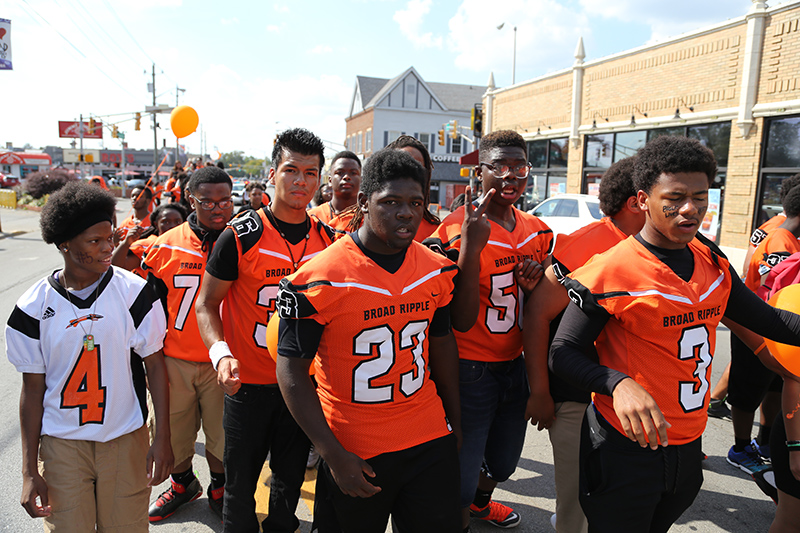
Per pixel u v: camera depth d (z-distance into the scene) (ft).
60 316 6.93
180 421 10.36
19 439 13.60
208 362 10.21
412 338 6.55
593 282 6.39
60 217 6.67
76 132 153.38
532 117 64.85
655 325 6.16
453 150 144.46
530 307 7.93
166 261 10.43
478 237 7.43
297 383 6.17
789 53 37.01
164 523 10.44
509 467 9.55
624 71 50.88
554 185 62.08
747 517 10.89
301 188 8.45
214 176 10.50
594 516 6.73
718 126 42.55
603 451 6.57
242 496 8.64
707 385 6.56
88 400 6.98
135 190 20.07
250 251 8.38
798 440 7.14
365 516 6.68
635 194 8.00
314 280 6.12
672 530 10.45
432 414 6.77
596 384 6.12
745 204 40.40
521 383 9.16
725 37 41.11
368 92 153.28
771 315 6.81
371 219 6.31
